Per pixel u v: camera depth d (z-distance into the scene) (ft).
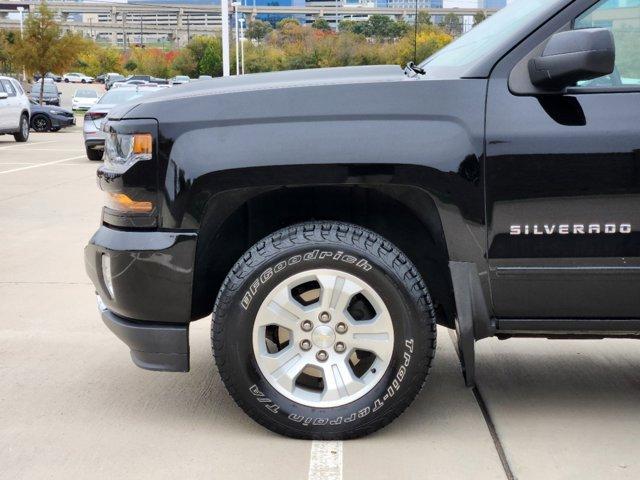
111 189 10.09
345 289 9.80
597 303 9.75
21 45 129.90
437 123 9.59
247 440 10.25
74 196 35.73
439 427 10.63
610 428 10.56
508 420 10.87
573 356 13.71
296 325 9.94
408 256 11.15
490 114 9.56
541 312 9.86
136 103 10.20
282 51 256.73
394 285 9.69
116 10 602.03
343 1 446.60
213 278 11.12
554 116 9.50
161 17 607.78
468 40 11.68
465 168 9.53
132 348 10.33
